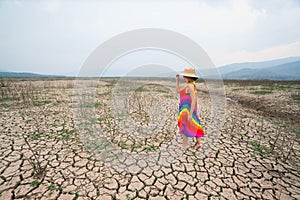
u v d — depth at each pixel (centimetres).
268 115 556
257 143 343
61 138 349
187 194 206
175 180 230
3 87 1080
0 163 254
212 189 214
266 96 920
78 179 226
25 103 659
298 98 829
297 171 252
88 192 204
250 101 794
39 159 270
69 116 504
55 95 870
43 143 325
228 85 1571
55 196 195
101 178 230
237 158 286
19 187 206
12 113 517
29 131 380
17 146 309
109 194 202
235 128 429
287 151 312
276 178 236
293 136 381
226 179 233
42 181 218
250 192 210
